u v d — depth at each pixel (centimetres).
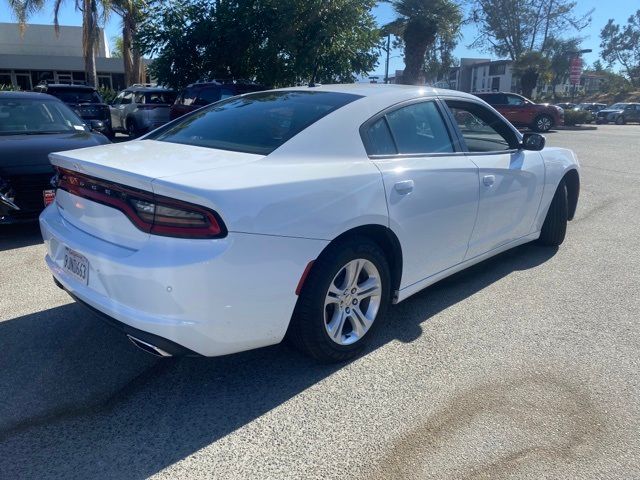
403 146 338
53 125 662
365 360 318
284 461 234
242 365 311
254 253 247
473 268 483
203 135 333
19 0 2319
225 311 245
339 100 332
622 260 509
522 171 436
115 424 257
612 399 281
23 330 349
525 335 353
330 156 298
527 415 267
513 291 428
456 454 239
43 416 262
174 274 235
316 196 271
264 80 1582
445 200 352
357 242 295
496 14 3747
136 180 246
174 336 240
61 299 398
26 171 522
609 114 3838
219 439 248
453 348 334
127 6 2398
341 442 246
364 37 1544
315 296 279
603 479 225
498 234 427
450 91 394
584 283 448
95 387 288
